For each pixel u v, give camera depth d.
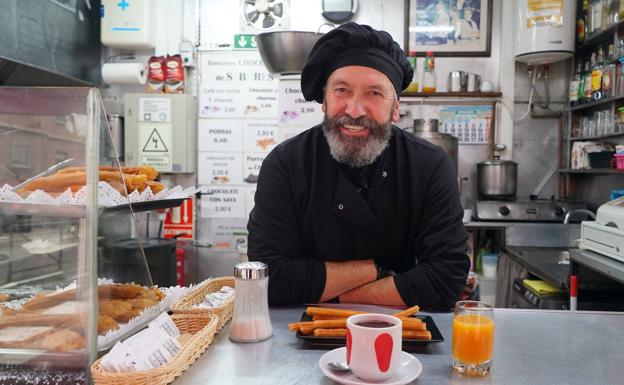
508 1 3.45
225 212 3.69
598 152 2.88
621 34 2.76
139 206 1.31
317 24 3.55
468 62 3.55
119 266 1.07
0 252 0.93
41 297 0.88
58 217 0.88
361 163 1.40
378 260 1.54
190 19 3.61
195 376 0.83
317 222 1.47
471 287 3.14
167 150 3.50
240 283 1.00
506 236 3.03
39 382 0.83
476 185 3.55
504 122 3.52
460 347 0.84
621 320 1.13
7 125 0.93
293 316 1.19
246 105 3.64
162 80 3.54
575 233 2.98
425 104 3.57
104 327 0.93
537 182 3.59
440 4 3.52
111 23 3.46
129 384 0.74
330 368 0.84
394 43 1.38
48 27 2.92
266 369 0.86
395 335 0.78
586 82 3.12
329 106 1.37
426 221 1.44
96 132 0.90
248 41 3.59
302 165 1.48
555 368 0.86
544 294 2.33
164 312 1.04
